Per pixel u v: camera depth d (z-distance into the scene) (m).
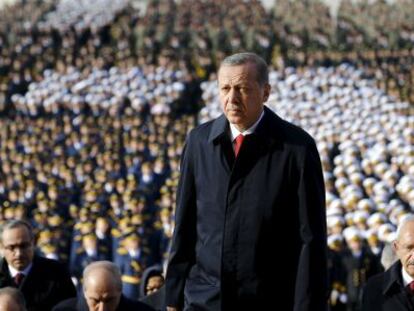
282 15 62.28
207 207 7.19
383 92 46.16
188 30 57.31
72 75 49.19
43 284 11.39
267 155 7.07
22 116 46.53
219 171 7.16
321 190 7.11
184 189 7.39
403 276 9.51
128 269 21.06
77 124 42.16
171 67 49.25
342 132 38.25
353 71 49.38
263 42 56.25
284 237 7.11
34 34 58.22
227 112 7.05
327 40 56.88
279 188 7.04
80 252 22.08
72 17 62.38
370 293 9.61
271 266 7.09
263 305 7.10
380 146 34.38
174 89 46.50
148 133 39.62
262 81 7.04
